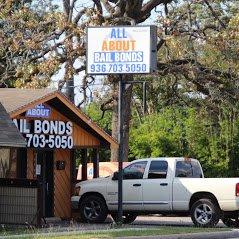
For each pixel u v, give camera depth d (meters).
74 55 68.38
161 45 71.69
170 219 52.44
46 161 49.47
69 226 42.56
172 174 45.03
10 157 47.06
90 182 47.50
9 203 40.97
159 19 70.00
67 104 48.03
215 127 81.06
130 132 84.06
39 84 66.56
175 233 36.69
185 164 45.75
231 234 39.44
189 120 81.44
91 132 50.91
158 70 73.19
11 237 32.91
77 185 47.88
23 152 47.53
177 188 44.66
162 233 36.34
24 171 47.53
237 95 75.94
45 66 67.38
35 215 40.22
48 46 69.50
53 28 69.31
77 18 70.31
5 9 70.69
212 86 76.19
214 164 79.94
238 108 77.19
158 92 85.94
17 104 45.09
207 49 73.06
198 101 82.00
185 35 71.56
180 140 81.50
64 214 49.94
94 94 74.19
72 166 51.03
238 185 43.25
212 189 43.75
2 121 40.47
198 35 71.88
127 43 46.19
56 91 47.25
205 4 72.12
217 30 72.50
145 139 81.88
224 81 75.56
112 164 65.31
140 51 46.22
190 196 44.28
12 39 70.06
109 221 49.12
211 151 79.94
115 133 71.50
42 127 47.22
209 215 43.72
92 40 46.75
